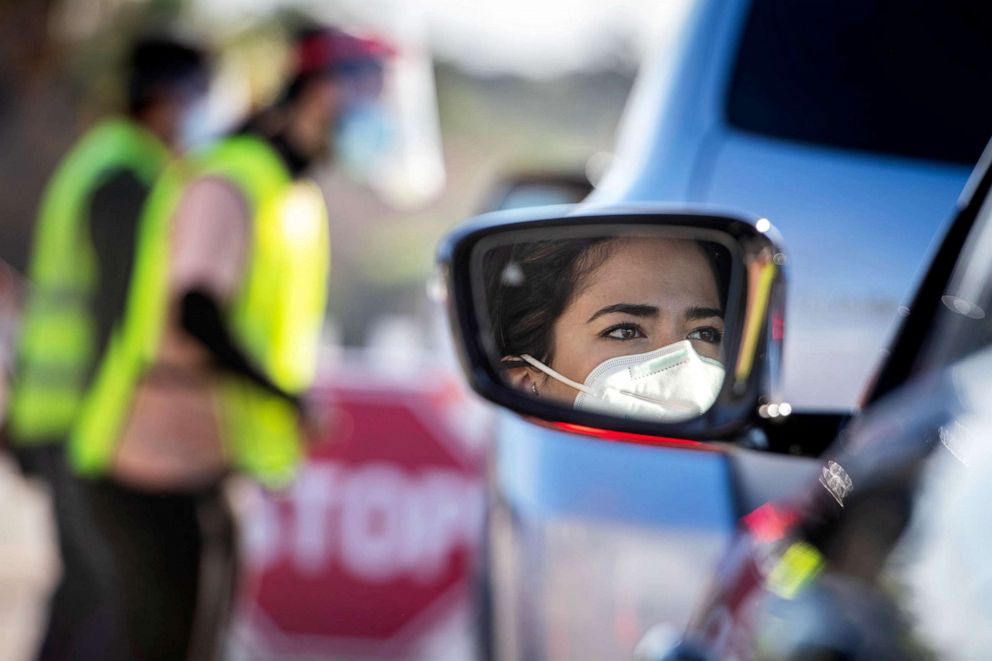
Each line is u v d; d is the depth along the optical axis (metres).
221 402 7.29
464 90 42.22
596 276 2.98
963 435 2.65
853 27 5.52
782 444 3.04
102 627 8.20
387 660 9.49
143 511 7.28
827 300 4.74
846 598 2.72
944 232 3.15
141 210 7.42
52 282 7.97
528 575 5.37
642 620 5.06
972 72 5.38
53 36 23.80
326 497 9.51
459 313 3.02
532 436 5.60
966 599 2.41
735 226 2.96
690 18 5.77
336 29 7.44
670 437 2.96
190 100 7.90
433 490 9.51
